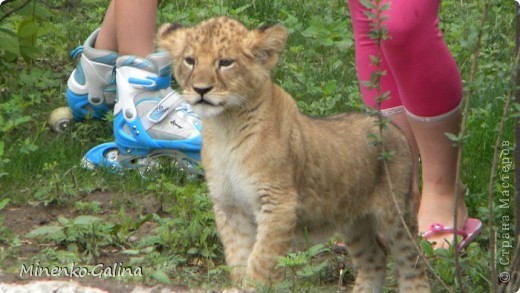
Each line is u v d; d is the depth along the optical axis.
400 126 10.77
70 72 15.23
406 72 10.02
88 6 17.44
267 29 9.54
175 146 12.34
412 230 10.04
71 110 13.62
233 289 8.66
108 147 12.68
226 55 9.41
